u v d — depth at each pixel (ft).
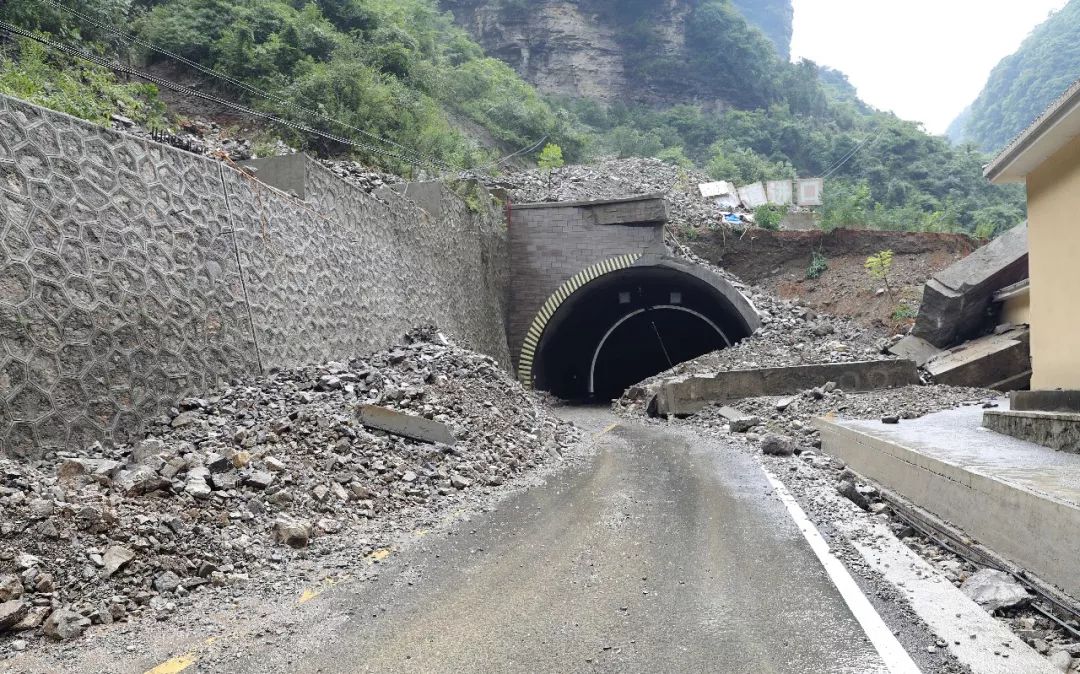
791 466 37.01
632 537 22.95
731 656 13.58
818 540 22.04
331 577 19.69
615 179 123.54
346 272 55.88
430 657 13.94
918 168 182.09
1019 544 19.17
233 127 77.05
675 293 107.96
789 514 25.70
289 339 45.44
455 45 167.73
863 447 35.42
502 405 48.01
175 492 23.18
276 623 16.21
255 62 82.69
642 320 123.13
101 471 23.63
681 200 119.85
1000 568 19.45
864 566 19.34
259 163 52.65
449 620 15.98
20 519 18.88
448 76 132.67
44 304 28.30
